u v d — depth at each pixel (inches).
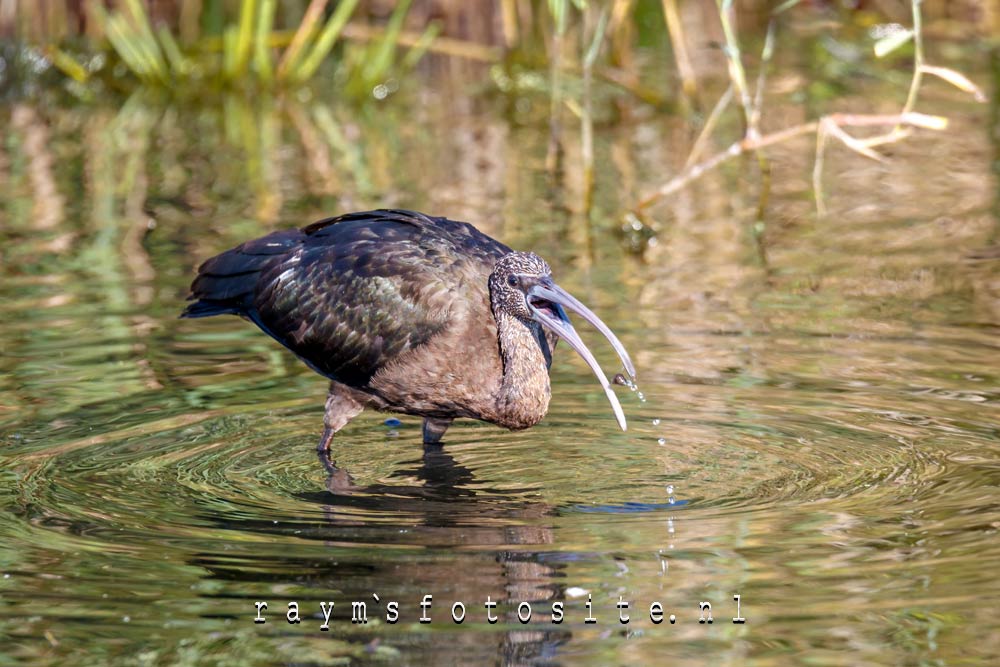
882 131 904.3
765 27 1110.4
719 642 313.6
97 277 636.1
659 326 566.6
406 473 437.1
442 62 1087.6
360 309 467.5
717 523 384.2
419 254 469.7
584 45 760.3
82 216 744.3
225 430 470.9
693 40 1083.9
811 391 491.8
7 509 396.5
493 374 456.8
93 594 341.7
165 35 1049.5
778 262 653.3
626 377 470.6
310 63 1030.4
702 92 984.9
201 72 1059.3
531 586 343.6
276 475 433.1
